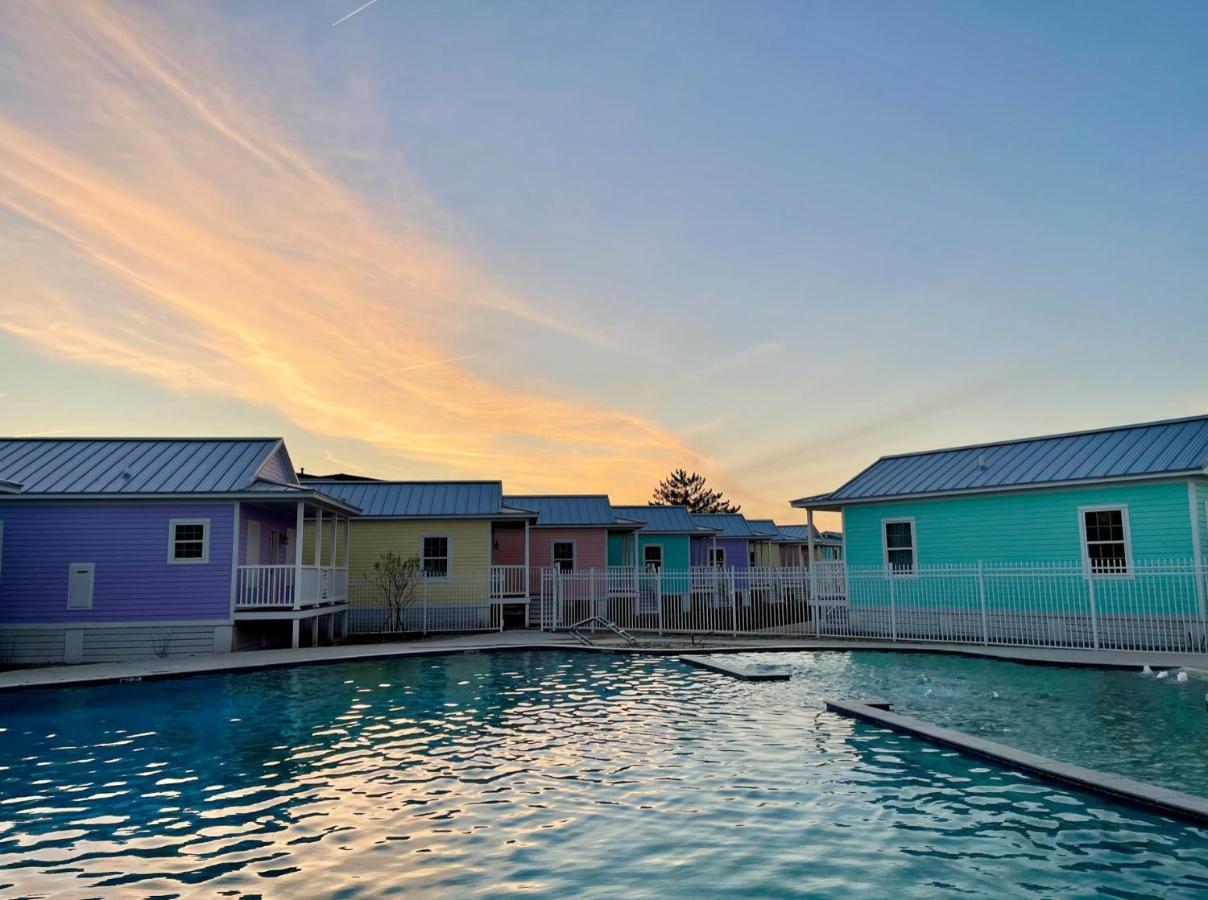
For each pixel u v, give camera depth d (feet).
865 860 17.92
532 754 29.37
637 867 17.65
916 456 80.53
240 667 52.54
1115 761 26.53
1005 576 66.28
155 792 24.68
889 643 65.31
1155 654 52.65
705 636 75.05
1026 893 15.98
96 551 62.75
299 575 64.34
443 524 89.30
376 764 28.09
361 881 17.10
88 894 16.61
